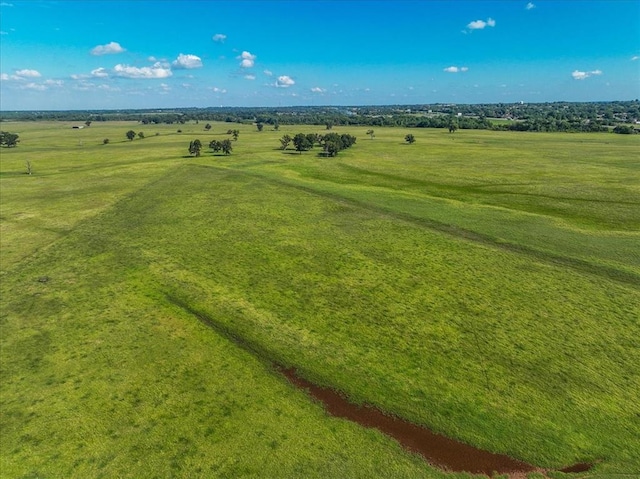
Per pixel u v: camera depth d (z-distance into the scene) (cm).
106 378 2380
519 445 1928
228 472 1778
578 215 5575
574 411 2125
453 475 1789
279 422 2056
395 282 3606
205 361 2531
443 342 2727
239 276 3728
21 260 4156
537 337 2770
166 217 5578
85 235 4875
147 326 2919
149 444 1922
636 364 2489
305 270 3859
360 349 2653
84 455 1867
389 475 1778
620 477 1762
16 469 1798
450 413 2120
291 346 2681
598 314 3048
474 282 3591
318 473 1778
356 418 2092
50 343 2730
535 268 3869
